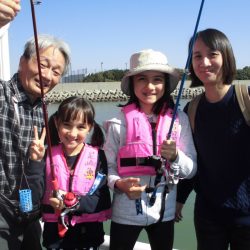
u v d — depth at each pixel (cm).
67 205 221
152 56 244
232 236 241
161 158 231
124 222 236
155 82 245
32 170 216
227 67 234
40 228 267
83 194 235
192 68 255
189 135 252
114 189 235
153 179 240
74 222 230
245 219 235
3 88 225
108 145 249
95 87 4809
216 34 234
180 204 275
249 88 235
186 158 235
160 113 250
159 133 243
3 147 222
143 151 238
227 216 238
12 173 224
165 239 243
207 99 245
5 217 224
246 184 237
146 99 245
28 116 230
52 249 233
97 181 238
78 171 238
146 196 237
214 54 232
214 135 240
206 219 246
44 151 223
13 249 228
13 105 224
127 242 237
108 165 247
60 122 239
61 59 235
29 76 227
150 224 238
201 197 251
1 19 186
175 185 249
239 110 233
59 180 235
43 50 226
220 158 239
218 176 240
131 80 256
